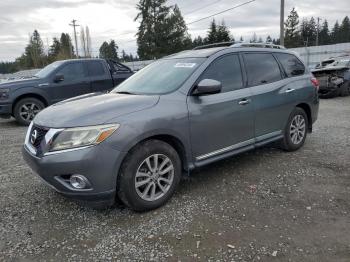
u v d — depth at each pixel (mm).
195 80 4211
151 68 4957
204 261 2902
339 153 5695
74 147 3348
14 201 4160
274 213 3670
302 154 5688
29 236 3373
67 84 9977
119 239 3270
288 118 5547
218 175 4797
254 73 4988
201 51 4820
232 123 4527
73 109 3752
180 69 4453
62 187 3438
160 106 3826
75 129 3381
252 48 5137
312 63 30672
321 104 12227
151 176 3750
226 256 2959
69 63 10125
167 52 55656
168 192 3912
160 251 3061
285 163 5246
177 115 3891
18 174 5148
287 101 5438
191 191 4281
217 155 4426
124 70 11148
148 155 3666
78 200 3506
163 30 55094
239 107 4594
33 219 3703
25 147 3869
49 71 10016
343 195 4070
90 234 3375
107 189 3441
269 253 2980
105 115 3504
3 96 9359
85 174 3344
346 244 3082
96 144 3350
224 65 4609
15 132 8688
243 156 5613
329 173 4785
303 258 2904
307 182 4488
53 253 3090
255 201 3967
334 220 3494
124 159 3545
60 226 3543
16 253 3104
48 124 3578
